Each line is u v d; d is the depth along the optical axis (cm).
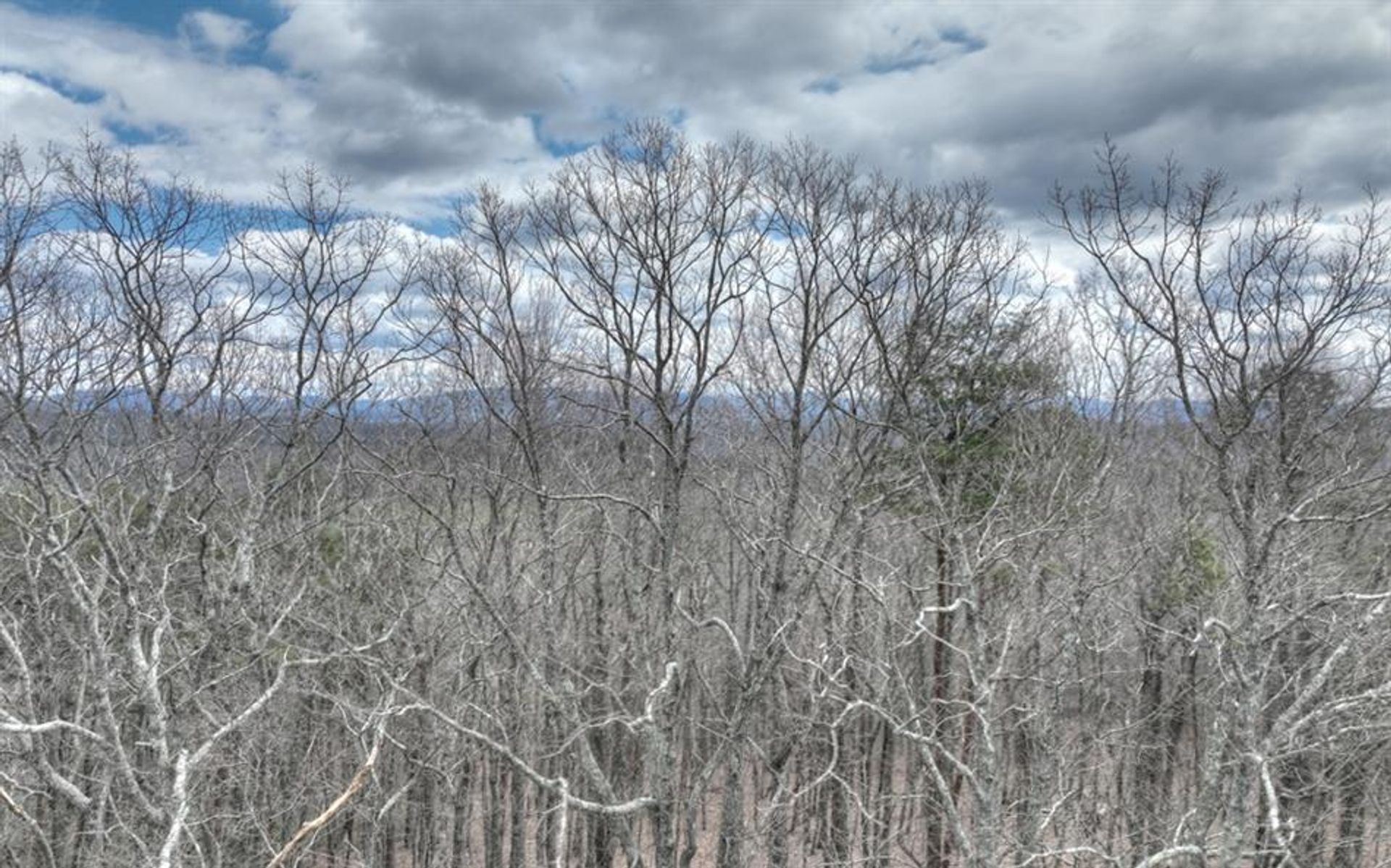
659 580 1595
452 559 1894
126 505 1405
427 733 1752
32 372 1239
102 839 1259
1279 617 1195
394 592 1869
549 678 1853
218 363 1481
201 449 1475
